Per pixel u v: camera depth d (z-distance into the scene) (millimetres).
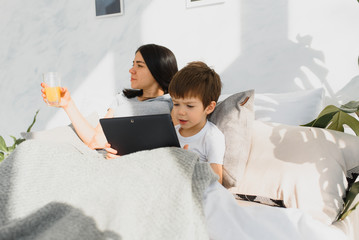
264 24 1481
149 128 782
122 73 1875
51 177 645
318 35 1374
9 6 2207
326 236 631
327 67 1368
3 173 643
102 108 1966
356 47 1308
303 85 1425
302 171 875
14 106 2293
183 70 1034
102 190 607
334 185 841
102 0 1869
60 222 534
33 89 2215
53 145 708
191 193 624
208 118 1176
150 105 1287
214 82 1049
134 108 1309
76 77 2029
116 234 490
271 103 1290
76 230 514
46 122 2203
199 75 1002
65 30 2029
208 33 1611
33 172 646
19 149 686
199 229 580
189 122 1018
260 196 918
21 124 2289
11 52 2246
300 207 833
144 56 1308
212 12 1589
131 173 634
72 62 2033
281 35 1451
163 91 1428
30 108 2244
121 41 1853
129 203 565
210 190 690
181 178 628
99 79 1953
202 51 1638
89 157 698
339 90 1354
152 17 1742
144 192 598
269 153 970
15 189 614
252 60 1524
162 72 1321
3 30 2252
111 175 640
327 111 1038
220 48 1592
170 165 656
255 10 1493
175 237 532
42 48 2129
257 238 594
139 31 1790
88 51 1969
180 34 1681
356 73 1315
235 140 1023
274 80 1485
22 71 2229
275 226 633
